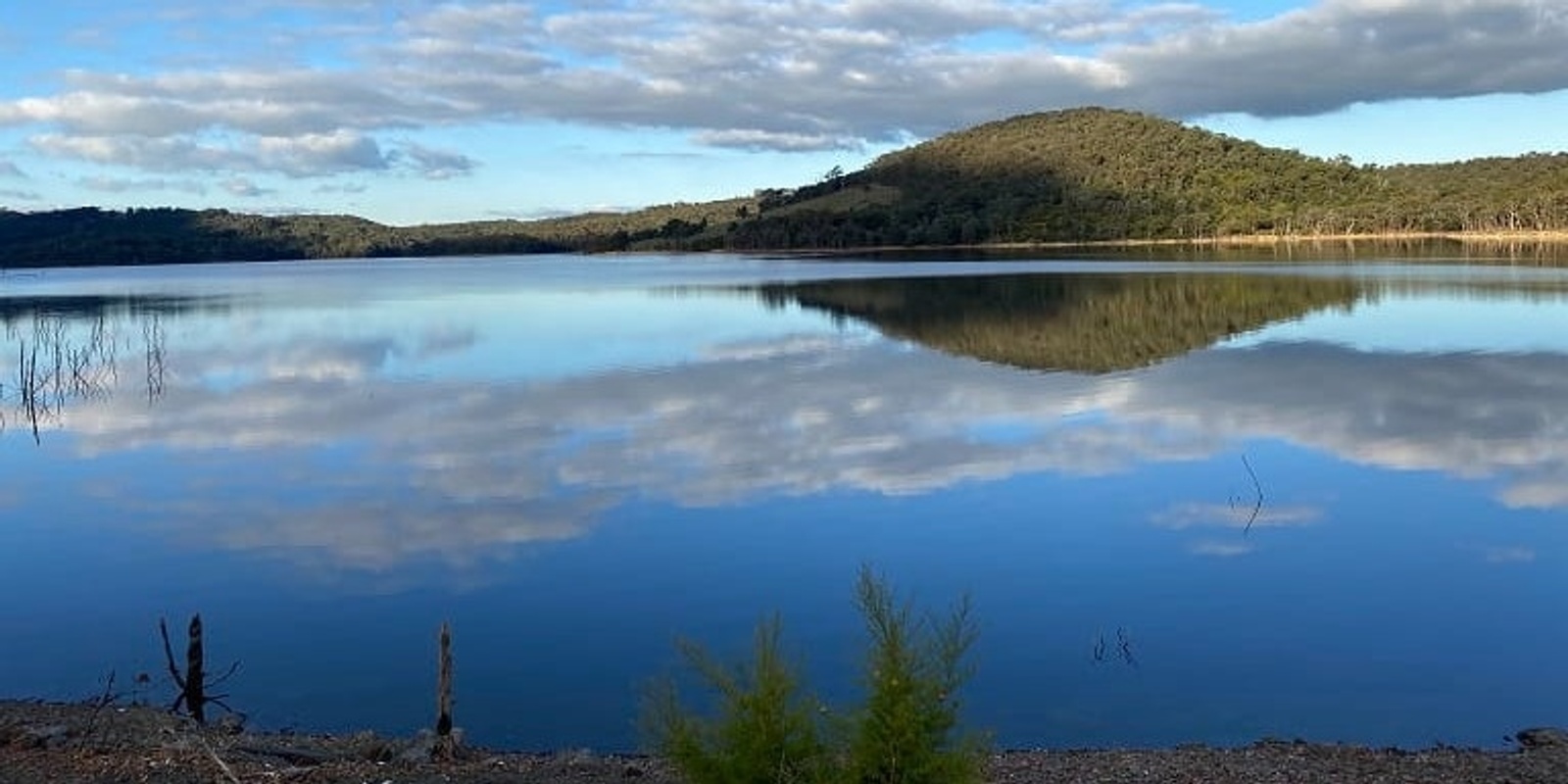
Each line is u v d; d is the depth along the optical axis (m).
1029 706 12.04
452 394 34.44
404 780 9.23
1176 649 13.59
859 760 6.77
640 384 35.25
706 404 31.30
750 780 6.87
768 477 22.45
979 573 16.50
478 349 46.72
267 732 11.36
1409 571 16.31
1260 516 19.20
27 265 198.62
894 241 180.62
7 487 23.22
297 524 19.92
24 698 12.73
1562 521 18.61
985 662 13.23
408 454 25.64
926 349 42.62
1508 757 9.87
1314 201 179.88
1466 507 19.61
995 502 20.36
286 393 35.62
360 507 20.98
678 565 17.12
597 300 73.88
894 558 17.30
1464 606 14.96
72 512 21.16
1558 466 22.23
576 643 14.15
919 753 6.76
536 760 9.91
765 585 16.16
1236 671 12.91
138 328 59.62
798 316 58.16
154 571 17.45
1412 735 11.28
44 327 55.19
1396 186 190.88
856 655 12.58
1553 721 11.58
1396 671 12.88
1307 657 13.32
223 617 15.45
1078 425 27.14
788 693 7.10
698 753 7.03
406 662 13.68
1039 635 14.06
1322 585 15.80
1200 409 28.92
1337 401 29.56
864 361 39.59
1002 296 67.25
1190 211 175.25
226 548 18.61
